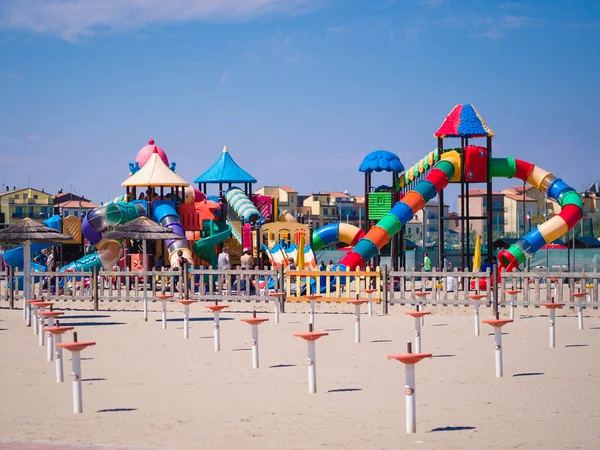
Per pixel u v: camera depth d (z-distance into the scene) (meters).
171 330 23.55
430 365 16.78
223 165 51.50
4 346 20.39
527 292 28.27
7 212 133.12
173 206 41.62
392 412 12.27
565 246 67.88
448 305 29.84
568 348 19.25
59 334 15.23
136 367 16.78
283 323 25.16
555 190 41.16
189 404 13.01
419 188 39.31
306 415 12.11
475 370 16.11
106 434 10.98
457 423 11.48
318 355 18.31
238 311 29.06
